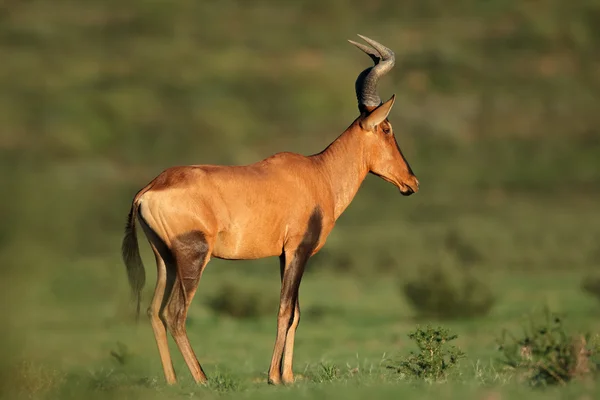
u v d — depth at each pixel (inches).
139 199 1579.7
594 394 1306.6
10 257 2778.1
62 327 2790.4
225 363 2192.4
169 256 1582.2
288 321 1638.8
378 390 1368.1
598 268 5413.4
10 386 1494.8
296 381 1643.7
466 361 1930.4
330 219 1717.5
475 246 5920.3
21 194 4633.4
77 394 1466.5
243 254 1630.2
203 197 1577.3
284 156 1683.1
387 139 1788.9
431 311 3334.2
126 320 2920.8
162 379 1624.0
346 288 4648.1
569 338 1462.8
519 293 4008.4
